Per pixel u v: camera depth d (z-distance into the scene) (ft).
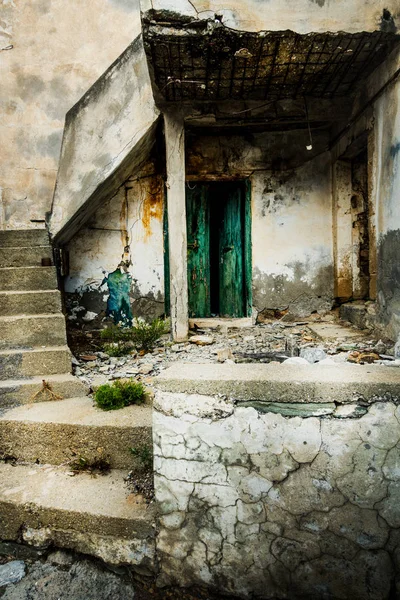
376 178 12.19
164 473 6.24
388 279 11.42
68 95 18.79
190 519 6.21
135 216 16.43
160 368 11.39
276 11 9.61
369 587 5.75
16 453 8.45
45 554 7.18
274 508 5.91
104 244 16.48
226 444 5.97
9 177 18.71
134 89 13.44
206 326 15.90
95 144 13.53
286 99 13.70
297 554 5.90
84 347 14.48
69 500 7.09
